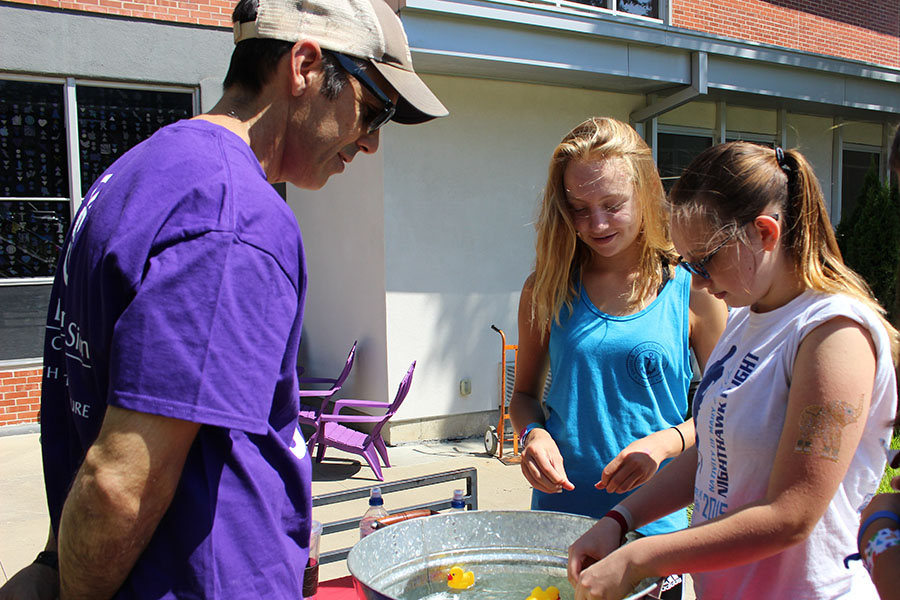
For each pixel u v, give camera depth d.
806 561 1.24
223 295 0.96
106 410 0.96
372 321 6.28
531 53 5.80
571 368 1.89
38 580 1.23
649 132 7.33
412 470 5.48
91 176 6.85
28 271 6.68
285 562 1.11
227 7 7.13
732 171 1.24
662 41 6.34
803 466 1.13
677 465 1.53
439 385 6.24
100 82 6.79
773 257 1.25
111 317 0.97
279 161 1.23
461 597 1.42
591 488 1.89
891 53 9.95
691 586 2.94
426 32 5.39
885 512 1.06
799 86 7.64
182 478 1.01
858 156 9.70
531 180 6.61
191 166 1.01
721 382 1.34
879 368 1.17
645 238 1.86
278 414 1.14
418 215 6.10
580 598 1.23
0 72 6.38
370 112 1.28
